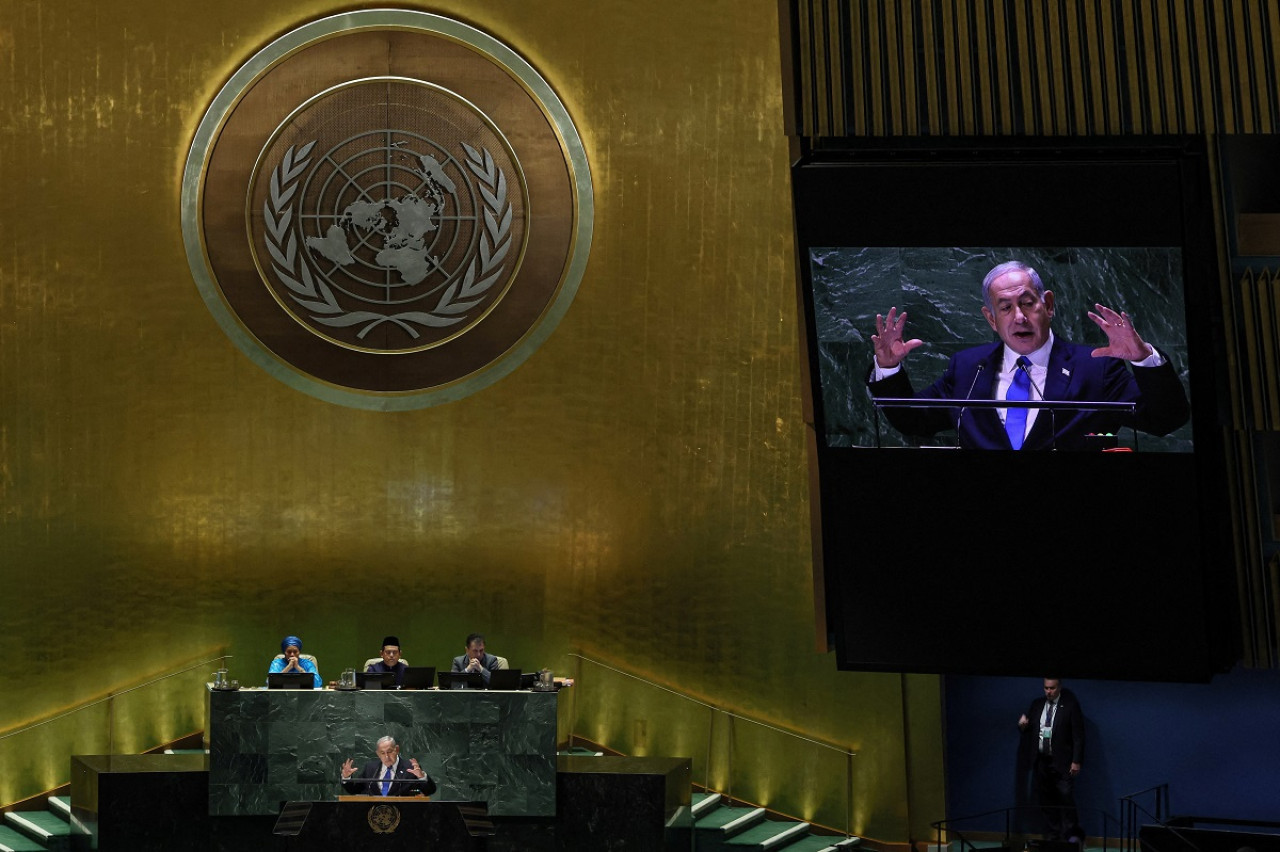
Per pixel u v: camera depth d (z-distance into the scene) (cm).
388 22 4019
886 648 3800
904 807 3931
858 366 3706
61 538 3909
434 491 4025
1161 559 3644
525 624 4009
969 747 4150
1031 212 3594
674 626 4016
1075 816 3831
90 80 3966
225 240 3994
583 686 4000
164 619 3934
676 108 4062
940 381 3675
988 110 3672
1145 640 3688
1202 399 3644
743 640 4003
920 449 3697
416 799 3259
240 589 3966
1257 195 3794
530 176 4056
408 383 4034
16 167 3934
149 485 3953
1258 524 3688
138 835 3422
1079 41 3666
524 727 3453
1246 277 3641
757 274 4044
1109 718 4122
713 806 3906
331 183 4012
